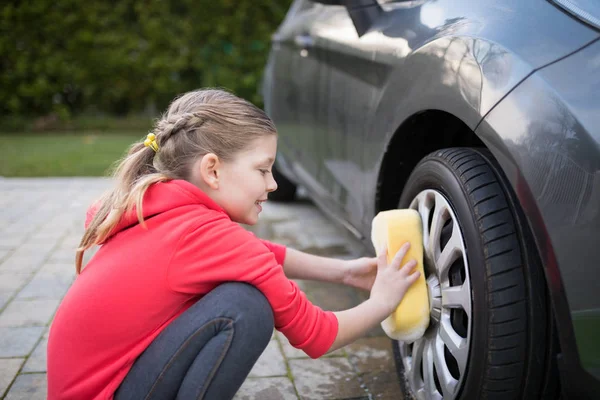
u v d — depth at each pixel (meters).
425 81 1.44
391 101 1.63
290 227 3.47
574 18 1.15
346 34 2.11
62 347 1.18
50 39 7.29
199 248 1.16
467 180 1.28
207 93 1.32
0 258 2.85
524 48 1.18
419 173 1.49
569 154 1.05
